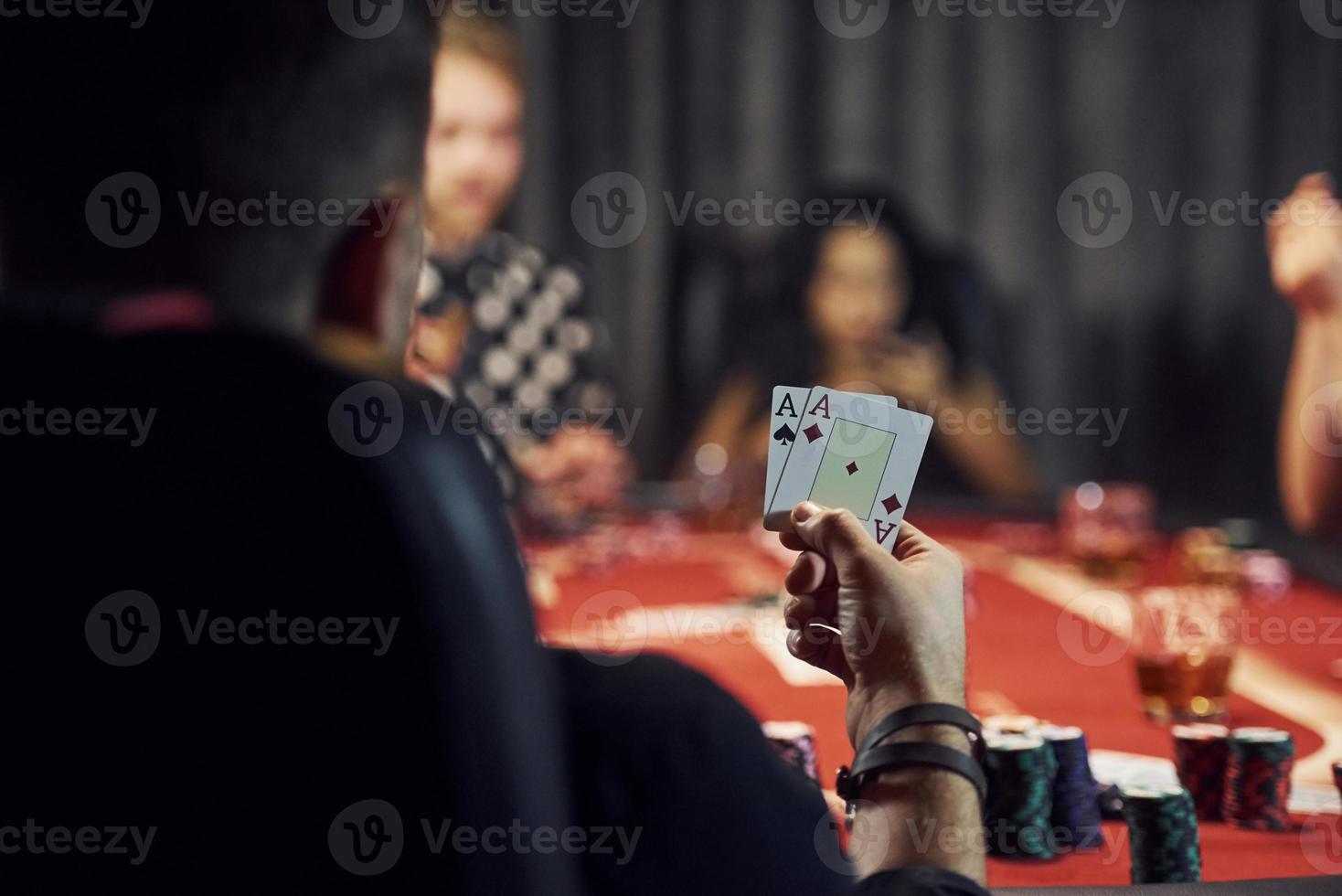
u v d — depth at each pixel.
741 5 5.94
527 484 3.40
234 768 0.63
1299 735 1.57
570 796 0.70
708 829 0.75
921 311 5.66
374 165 0.69
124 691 0.63
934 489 5.62
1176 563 2.73
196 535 0.62
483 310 4.29
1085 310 6.09
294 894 0.63
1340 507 3.36
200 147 0.66
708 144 5.98
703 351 5.84
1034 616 2.35
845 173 6.02
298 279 0.69
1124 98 6.00
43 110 0.66
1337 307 3.34
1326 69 5.89
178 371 0.64
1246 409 6.02
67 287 0.68
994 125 6.03
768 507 1.04
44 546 0.63
